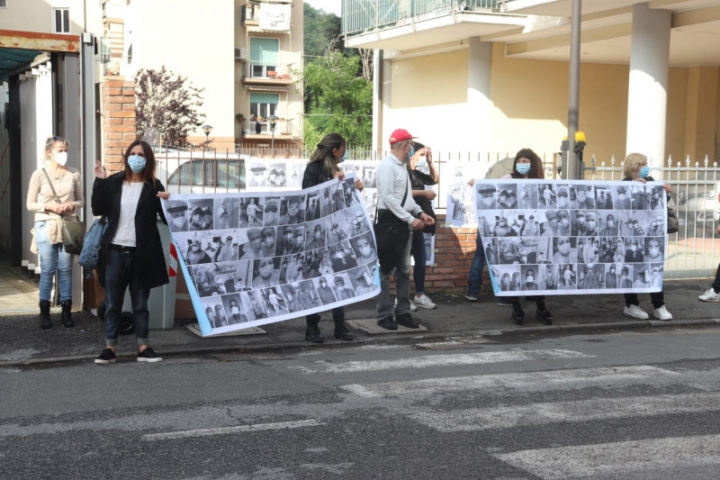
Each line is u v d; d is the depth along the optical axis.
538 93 21.83
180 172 10.96
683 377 6.94
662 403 6.09
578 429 5.42
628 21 17.86
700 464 4.77
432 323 9.55
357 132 54.25
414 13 21.06
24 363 7.29
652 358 7.77
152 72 41.75
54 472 4.56
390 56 25.06
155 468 4.62
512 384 6.63
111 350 7.38
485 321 9.70
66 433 5.25
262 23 54.28
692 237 12.91
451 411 5.81
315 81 54.69
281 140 55.28
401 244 8.95
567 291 9.64
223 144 49.22
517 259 9.48
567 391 6.41
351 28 23.95
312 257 8.36
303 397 6.17
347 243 8.45
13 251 12.48
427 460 4.79
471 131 21.34
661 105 16.70
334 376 6.89
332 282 8.41
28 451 4.90
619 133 22.69
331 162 8.45
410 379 6.79
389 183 8.75
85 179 9.34
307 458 4.81
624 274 9.87
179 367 7.24
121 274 7.28
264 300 8.16
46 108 10.16
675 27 16.84
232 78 50.12
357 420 5.57
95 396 6.18
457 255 11.37
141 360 7.47
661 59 16.56
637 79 16.70
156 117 40.84
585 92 22.19
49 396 6.18
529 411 5.84
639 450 5.01
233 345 8.20
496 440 5.17
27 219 11.72
